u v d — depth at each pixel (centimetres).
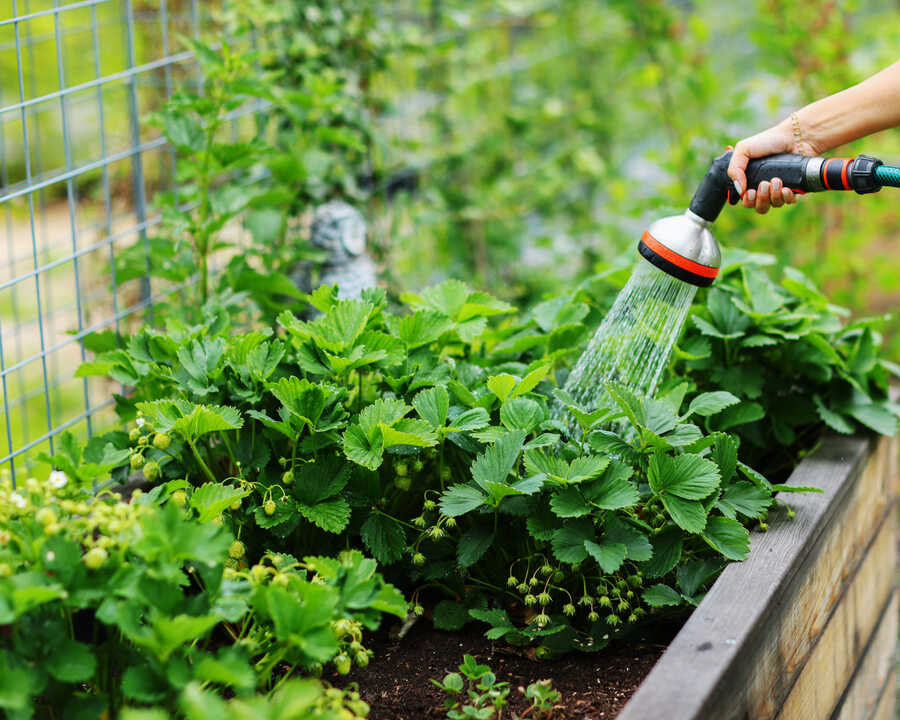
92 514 129
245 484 163
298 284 254
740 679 137
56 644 120
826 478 190
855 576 205
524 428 168
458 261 368
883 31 361
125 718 103
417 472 182
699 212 170
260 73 271
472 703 154
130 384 179
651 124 437
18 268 431
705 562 166
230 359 176
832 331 213
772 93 357
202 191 227
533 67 416
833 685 192
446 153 352
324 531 178
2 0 395
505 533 175
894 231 390
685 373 217
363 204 295
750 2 429
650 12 375
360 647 144
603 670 163
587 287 221
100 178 311
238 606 127
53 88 464
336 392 167
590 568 173
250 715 101
